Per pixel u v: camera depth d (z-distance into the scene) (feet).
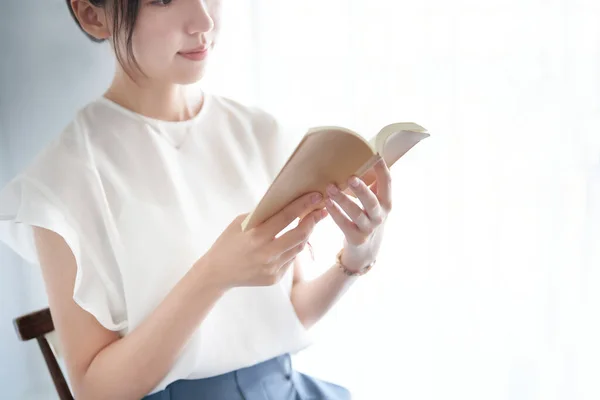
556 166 3.72
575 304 3.84
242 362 3.00
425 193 4.01
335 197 2.24
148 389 2.66
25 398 4.57
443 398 4.26
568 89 3.61
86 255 2.76
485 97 3.78
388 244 4.17
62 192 2.76
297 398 3.15
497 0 3.67
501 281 3.97
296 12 4.13
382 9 3.89
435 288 4.13
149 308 2.81
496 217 3.90
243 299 3.01
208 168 3.10
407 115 3.94
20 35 4.22
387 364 4.39
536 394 4.02
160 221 2.85
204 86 4.37
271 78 4.24
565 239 3.79
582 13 3.54
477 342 4.12
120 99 3.04
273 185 1.98
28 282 4.47
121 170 2.90
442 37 3.80
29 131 4.36
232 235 2.43
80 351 2.74
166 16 2.60
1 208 2.85
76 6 2.81
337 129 1.84
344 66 4.06
